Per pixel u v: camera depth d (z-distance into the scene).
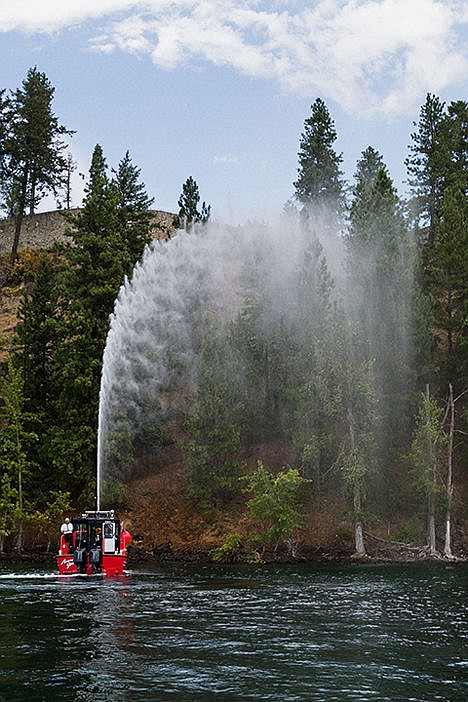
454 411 50.66
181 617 21.19
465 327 53.09
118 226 56.09
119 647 16.67
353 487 46.00
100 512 34.00
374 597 26.30
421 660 15.64
